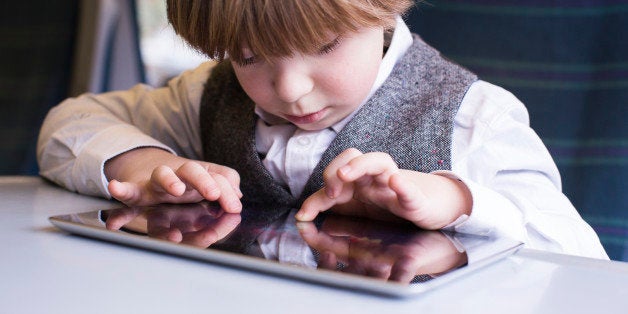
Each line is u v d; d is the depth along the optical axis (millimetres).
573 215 812
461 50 1100
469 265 409
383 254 435
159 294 346
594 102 1016
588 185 990
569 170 1009
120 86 1532
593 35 1036
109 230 464
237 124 885
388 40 861
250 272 394
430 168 748
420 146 759
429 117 780
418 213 556
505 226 609
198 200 697
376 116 796
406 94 825
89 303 329
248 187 855
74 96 1501
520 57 1071
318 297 348
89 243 464
